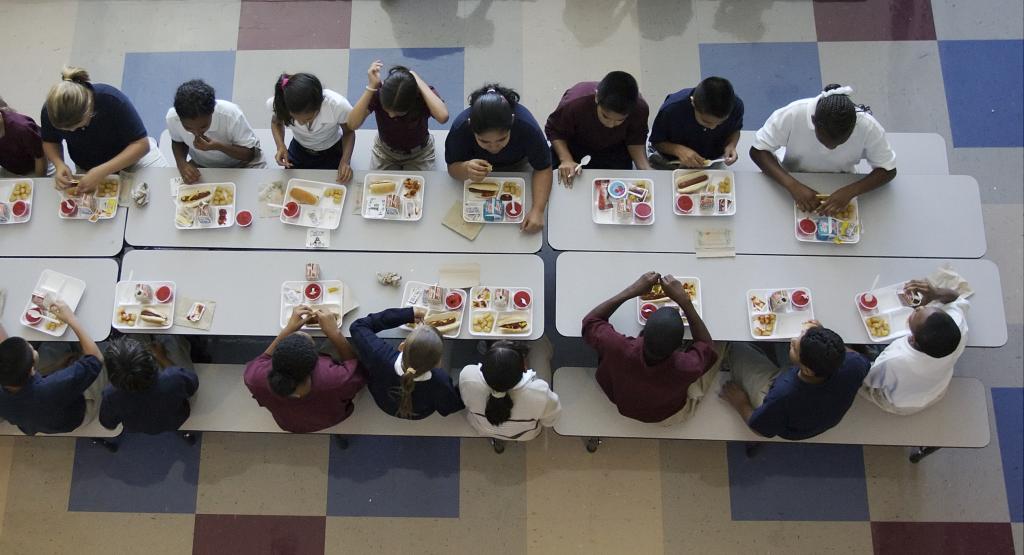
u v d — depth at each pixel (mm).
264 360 2869
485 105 2699
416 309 2971
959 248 3078
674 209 3123
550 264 3674
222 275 3051
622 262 3057
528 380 2828
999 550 3414
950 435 3047
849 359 2795
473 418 3027
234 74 4121
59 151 3203
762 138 3148
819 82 4086
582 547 3422
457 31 4176
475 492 3488
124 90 4098
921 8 4191
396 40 4168
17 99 4070
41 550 3436
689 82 4082
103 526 3461
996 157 3961
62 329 3002
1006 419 3574
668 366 2713
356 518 3471
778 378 2936
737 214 3115
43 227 3115
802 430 2932
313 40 4180
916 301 2975
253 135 3326
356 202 3137
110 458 3529
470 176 3051
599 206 3123
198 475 3514
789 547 3420
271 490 3500
